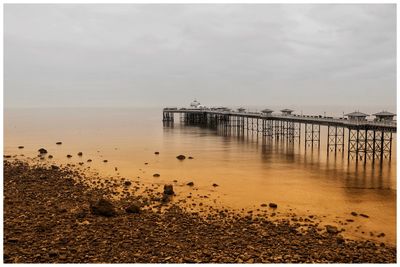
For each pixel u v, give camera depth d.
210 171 39.16
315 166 41.94
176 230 21.00
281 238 20.06
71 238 19.59
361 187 32.19
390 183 33.59
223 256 17.67
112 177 35.81
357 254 18.16
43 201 26.38
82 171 38.53
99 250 18.22
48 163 43.22
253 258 17.47
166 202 27.00
